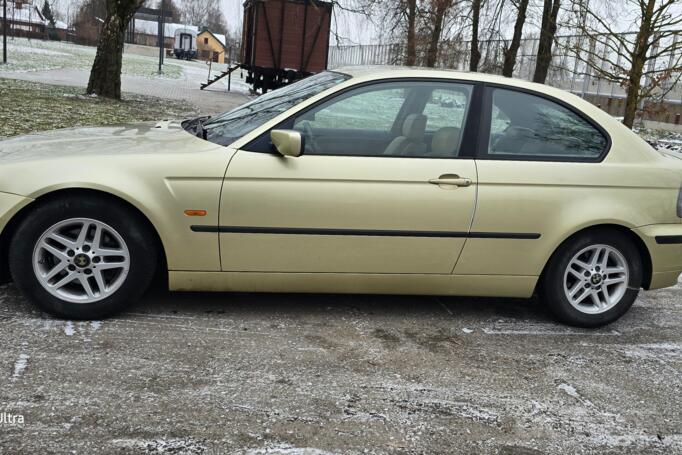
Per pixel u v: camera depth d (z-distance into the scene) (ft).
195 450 8.38
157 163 11.71
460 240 12.80
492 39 60.13
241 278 12.41
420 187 12.42
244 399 9.78
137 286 12.07
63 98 49.70
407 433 9.23
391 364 11.42
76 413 9.00
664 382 11.59
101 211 11.55
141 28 329.72
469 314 14.33
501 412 10.05
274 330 12.46
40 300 11.73
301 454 8.50
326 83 13.29
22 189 11.21
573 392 10.93
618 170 13.39
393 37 71.26
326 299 14.44
